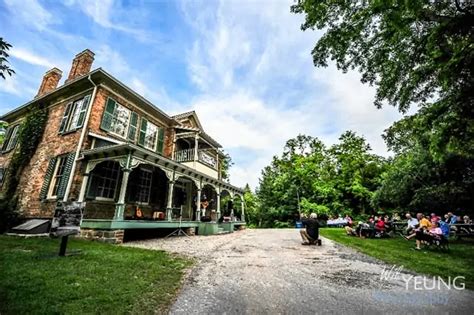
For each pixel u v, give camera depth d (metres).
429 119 7.73
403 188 15.52
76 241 7.59
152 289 3.49
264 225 33.84
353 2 7.38
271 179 35.75
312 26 8.27
